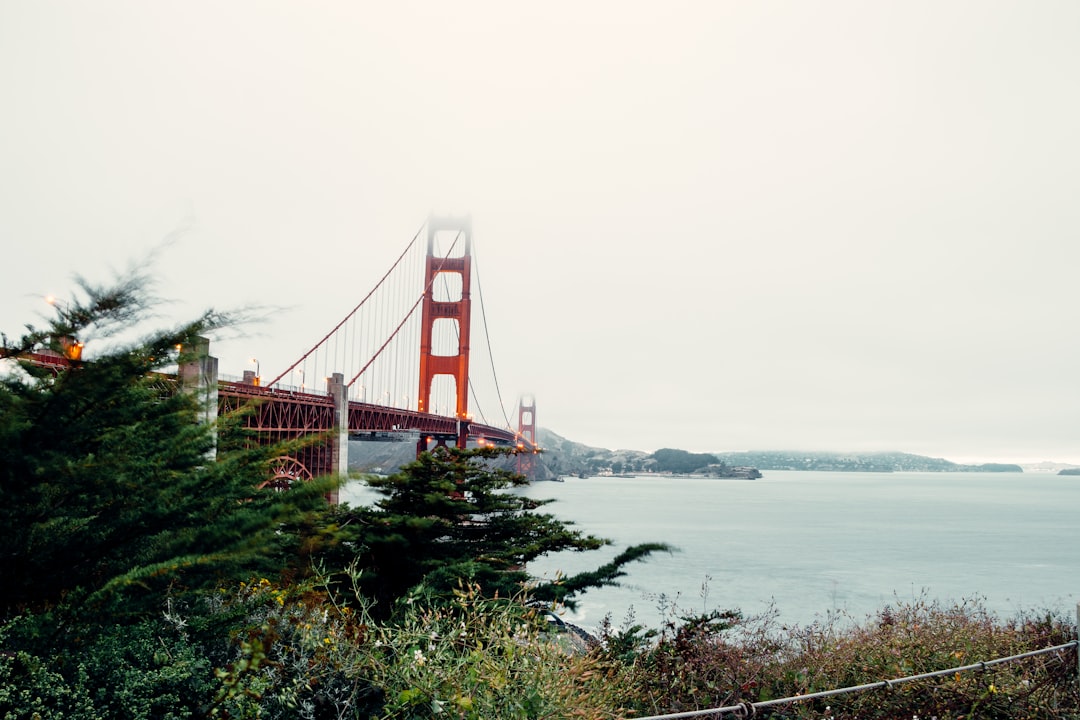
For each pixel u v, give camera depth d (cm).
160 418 319
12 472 272
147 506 306
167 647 373
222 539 301
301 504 318
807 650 650
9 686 302
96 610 309
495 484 923
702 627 643
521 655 408
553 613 527
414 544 751
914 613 796
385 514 752
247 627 387
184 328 275
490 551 850
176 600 391
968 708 525
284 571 378
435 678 389
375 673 406
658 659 584
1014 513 16150
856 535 10362
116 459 297
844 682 575
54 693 314
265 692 390
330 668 418
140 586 313
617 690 490
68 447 294
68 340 272
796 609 4459
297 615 427
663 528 10544
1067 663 541
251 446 371
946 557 7944
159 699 350
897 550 8544
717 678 571
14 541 286
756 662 605
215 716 350
